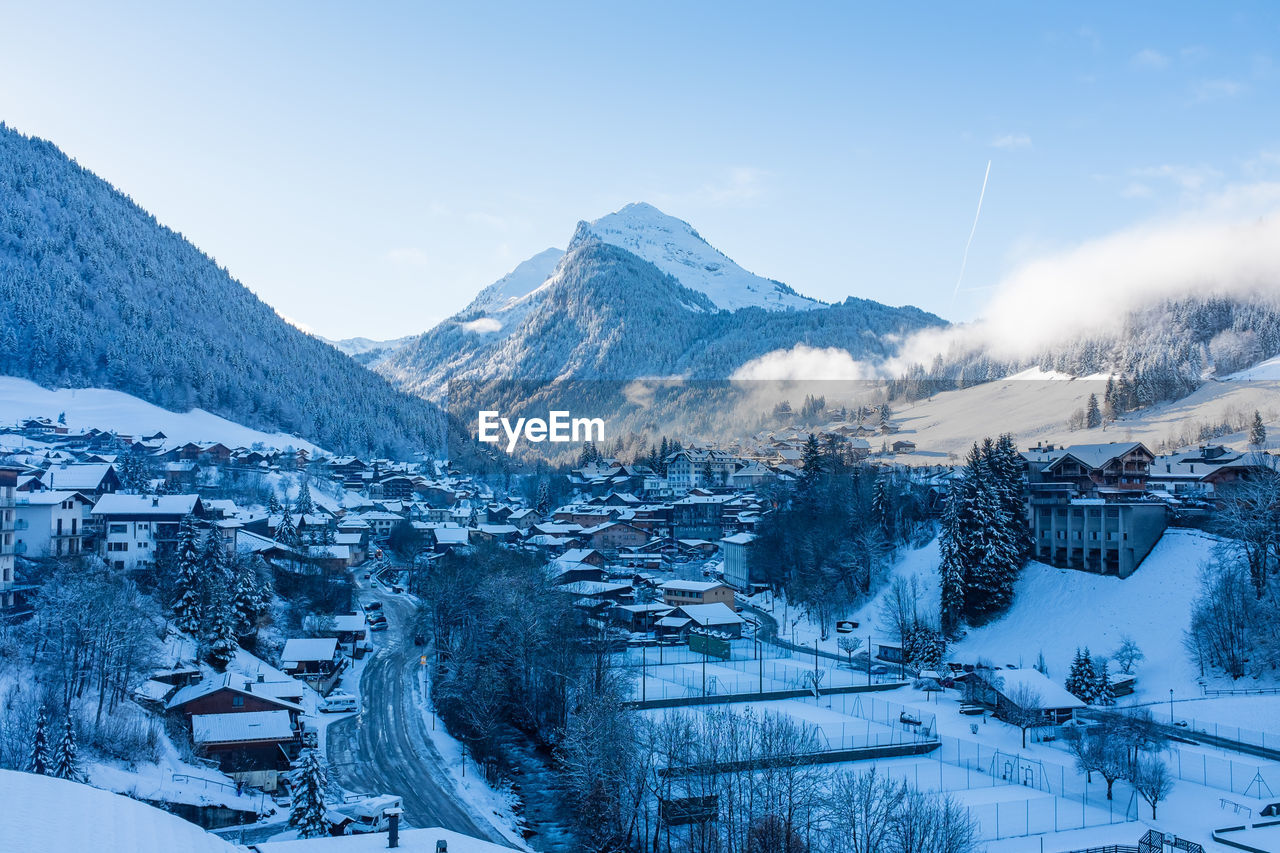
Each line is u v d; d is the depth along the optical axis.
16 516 125.25
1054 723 104.88
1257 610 112.44
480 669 109.75
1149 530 136.00
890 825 69.50
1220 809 80.12
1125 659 116.44
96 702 86.06
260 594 131.38
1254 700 102.25
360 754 95.19
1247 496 129.62
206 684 94.81
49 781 40.19
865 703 116.06
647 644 148.88
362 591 180.75
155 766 79.75
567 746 85.06
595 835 75.62
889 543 173.25
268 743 87.56
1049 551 147.25
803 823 69.88
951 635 141.62
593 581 179.38
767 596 185.50
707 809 71.81
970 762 94.56
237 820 74.19
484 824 79.50
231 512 162.62
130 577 131.50
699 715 104.50
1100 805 82.06
